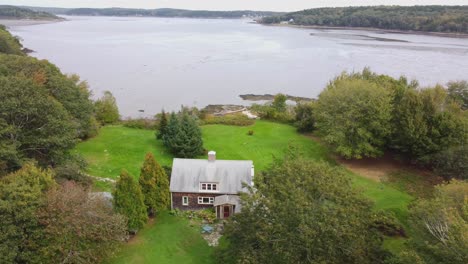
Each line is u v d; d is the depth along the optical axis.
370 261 28.02
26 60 59.50
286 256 25.06
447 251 22.98
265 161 52.66
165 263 32.19
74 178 39.69
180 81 121.06
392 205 41.06
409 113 48.72
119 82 116.62
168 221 38.34
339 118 51.41
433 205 26.62
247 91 110.69
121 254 32.94
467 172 42.09
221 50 194.12
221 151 55.84
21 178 29.39
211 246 34.62
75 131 45.06
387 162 52.91
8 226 26.52
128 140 58.94
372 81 60.19
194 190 40.22
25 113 38.25
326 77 127.62
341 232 25.36
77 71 130.50
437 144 47.19
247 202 29.56
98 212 30.08
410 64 141.12
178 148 52.91
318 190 27.31
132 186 34.59
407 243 29.34
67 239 27.92
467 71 127.25
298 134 63.81
